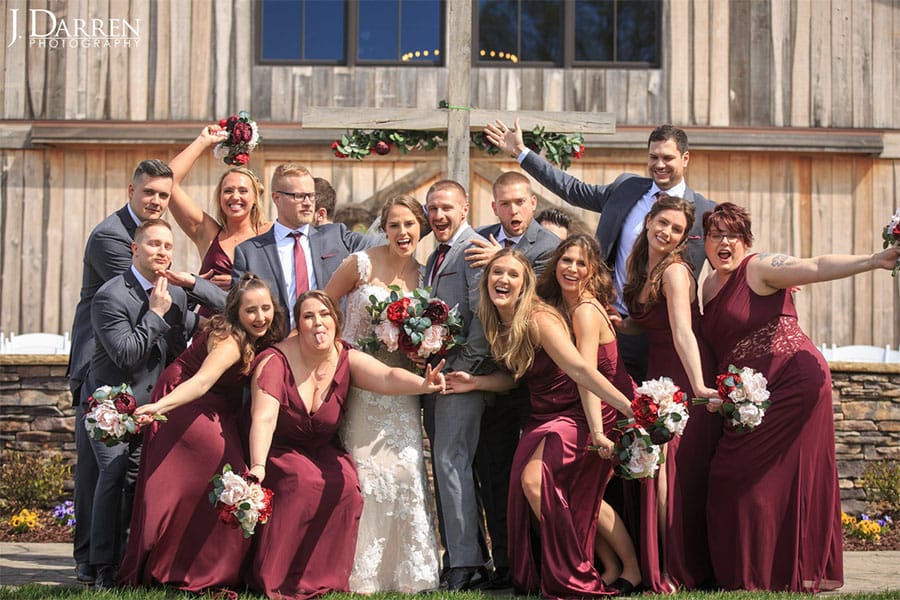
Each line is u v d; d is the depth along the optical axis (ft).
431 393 18.71
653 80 36.76
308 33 36.70
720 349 19.29
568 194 22.62
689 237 20.68
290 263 20.67
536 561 18.54
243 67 36.47
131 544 18.15
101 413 17.01
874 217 36.91
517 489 18.22
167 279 19.20
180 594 17.26
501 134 23.32
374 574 18.40
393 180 36.22
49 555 23.59
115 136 36.06
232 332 18.29
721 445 18.83
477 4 36.81
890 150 36.88
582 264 18.72
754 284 19.03
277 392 17.98
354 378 18.63
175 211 22.27
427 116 23.44
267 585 17.39
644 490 18.42
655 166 21.15
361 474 18.56
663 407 17.25
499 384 18.97
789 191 36.83
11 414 29.12
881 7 37.04
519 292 18.52
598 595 17.93
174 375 18.35
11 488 28.35
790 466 18.52
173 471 17.94
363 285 19.29
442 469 18.83
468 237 19.67
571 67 36.78
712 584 19.17
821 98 36.86
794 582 18.35
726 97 36.76
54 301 36.32
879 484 28.91
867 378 29.71
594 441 18.03
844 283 36.65
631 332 19.83
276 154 36.19
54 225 36.42
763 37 36.86
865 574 21.63
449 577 18.70
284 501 17.81
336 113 23.59
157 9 36.63
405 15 36.76
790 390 18.57
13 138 36.42
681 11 36.86
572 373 18.11
